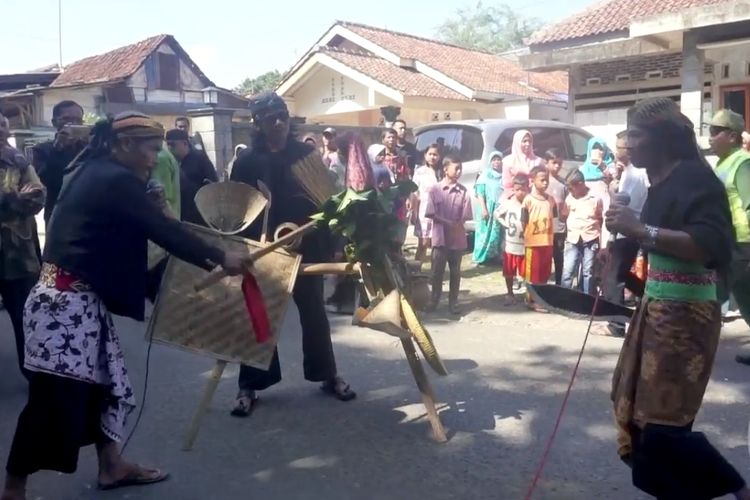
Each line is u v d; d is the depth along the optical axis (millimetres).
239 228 4711
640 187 7000
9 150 5180
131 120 3662
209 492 3857
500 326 7309
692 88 13398
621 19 16359
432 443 4426
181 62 28469
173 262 4434
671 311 3059
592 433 4539
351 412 4945
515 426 4664
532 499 3723
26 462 3504
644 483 3145
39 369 3447
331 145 11211
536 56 16828
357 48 25516
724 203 3043
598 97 17125
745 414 4812
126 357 6328
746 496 3098
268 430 4664
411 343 4484
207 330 4414
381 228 4375
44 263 3600
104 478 3898
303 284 5043
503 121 11867
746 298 5766
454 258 7840
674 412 3061
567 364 5949
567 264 7996
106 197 3527
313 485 3916
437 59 25141
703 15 12734
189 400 5227
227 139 13672
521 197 8172
